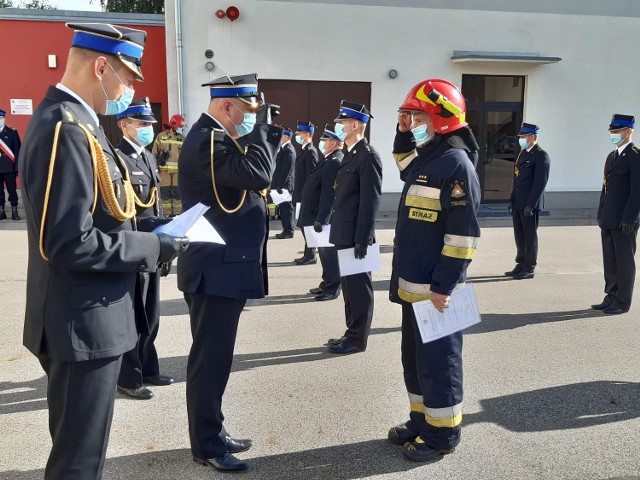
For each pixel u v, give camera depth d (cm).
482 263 826
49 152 195
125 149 407
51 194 195
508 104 1278
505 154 1306
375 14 1180
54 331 207
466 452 328
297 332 530
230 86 296
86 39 213
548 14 1241
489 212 1238
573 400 393
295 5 1153
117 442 336
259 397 395
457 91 309
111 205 215
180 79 1138
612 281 604
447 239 296
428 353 310
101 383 216
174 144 1109
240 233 298
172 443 336
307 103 1196
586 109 1289
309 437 344
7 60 1216
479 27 1221
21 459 316
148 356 409
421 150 314
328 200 596
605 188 599
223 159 282
